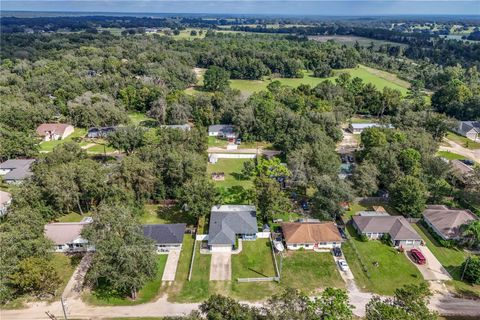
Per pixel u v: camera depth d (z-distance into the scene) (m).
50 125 107.12
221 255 56.50
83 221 61.38
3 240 47.38
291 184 75.19
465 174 75.19
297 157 74.81
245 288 49.84
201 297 48.22
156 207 69.69
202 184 64.19
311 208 69.44
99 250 45.97
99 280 50.69
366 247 58.84
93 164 68.81
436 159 75.62
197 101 122.12
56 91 129.62
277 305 38.06
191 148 87.62
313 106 120.75
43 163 72.25
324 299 39.66
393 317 35.78
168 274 52.28
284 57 183.62
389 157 74.44
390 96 128.12
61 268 53.25
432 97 140.50
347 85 147.88
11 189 66.50
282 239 60.00
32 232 51.59
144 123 117.88
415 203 64.94
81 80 139.62
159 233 57.81
